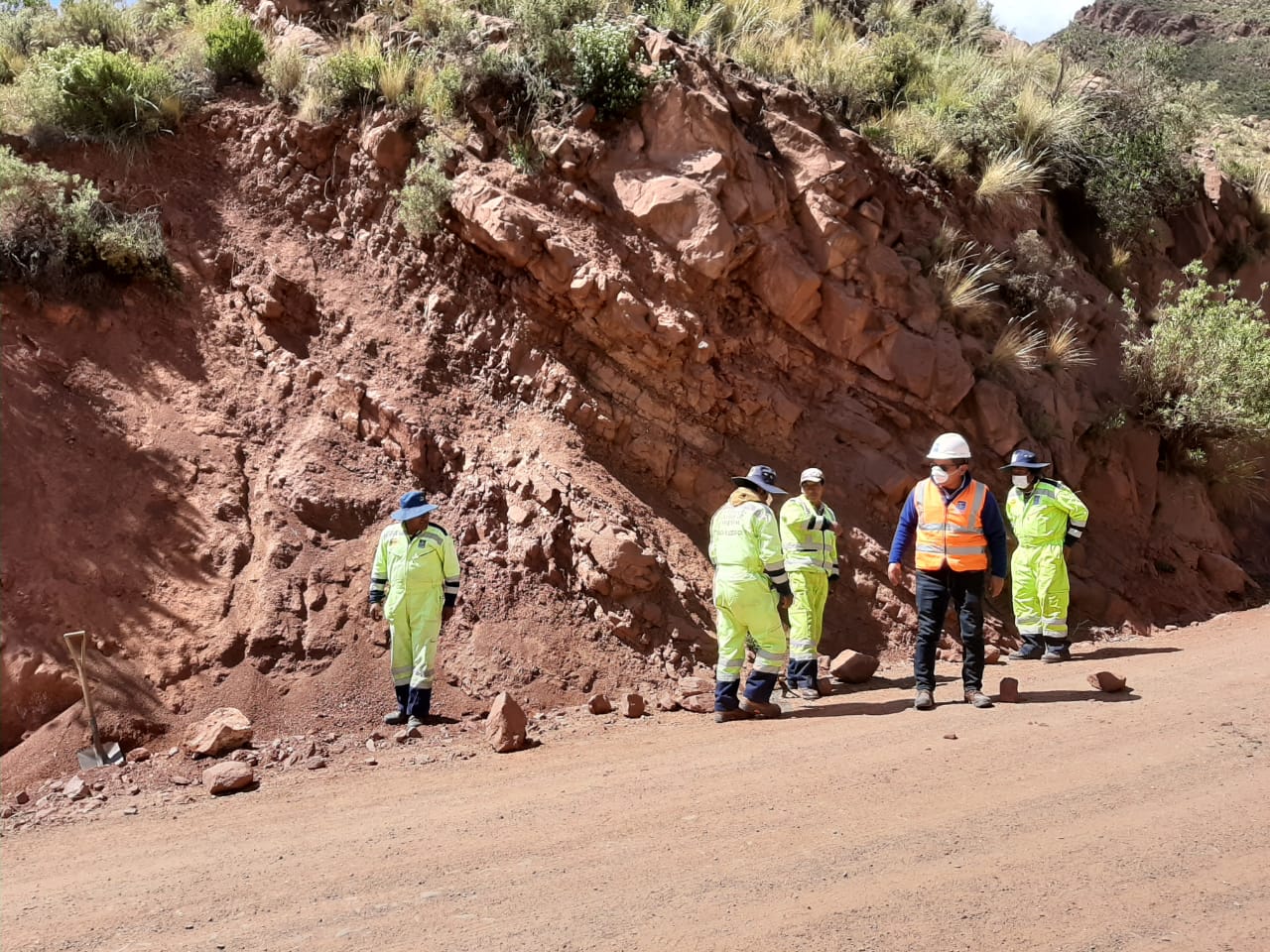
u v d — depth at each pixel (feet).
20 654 23.22
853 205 37.04
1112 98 51.70
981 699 23.18
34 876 16.24
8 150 32.94
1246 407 39.58
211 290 33.78
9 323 29.71
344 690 24.76
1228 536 42.52
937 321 37.09
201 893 14.71
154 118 36.78
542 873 14.56
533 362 33.01
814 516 26.86
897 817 15.76
